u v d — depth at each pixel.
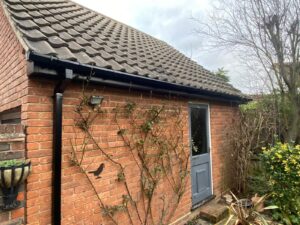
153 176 4.12
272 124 7.05
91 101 3.14
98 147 3.26
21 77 2.87
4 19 3.89
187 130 5.09
